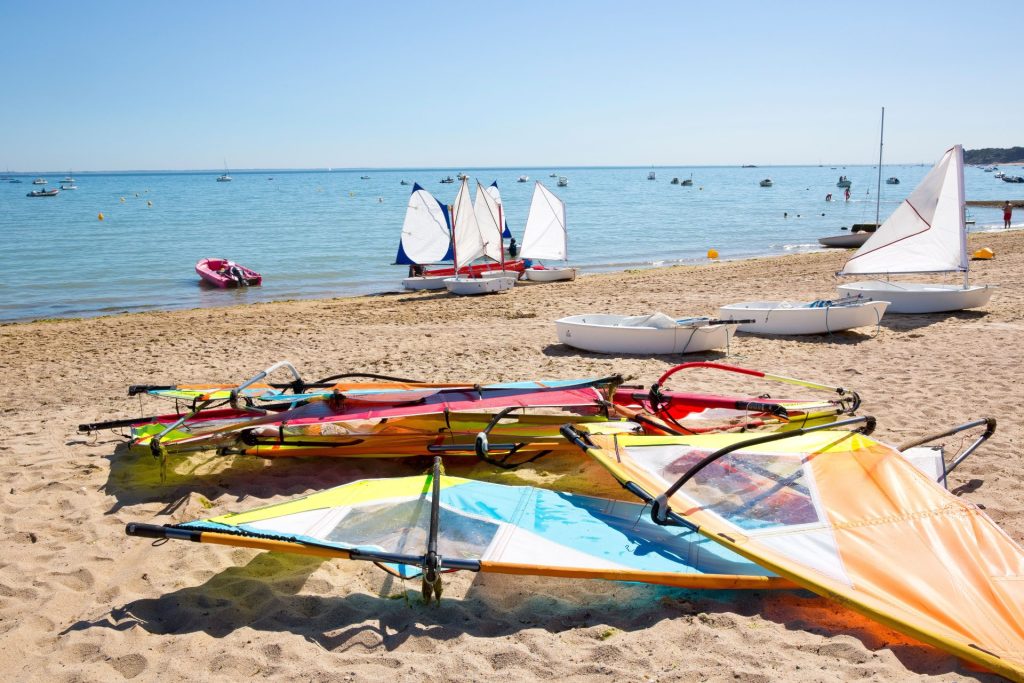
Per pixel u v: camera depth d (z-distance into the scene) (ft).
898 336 41.55
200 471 21.03
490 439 21.01
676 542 14.55
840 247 118.62
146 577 14.85
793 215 202.39
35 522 17.60
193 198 347.56
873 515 14.01
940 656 11.57
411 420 22.24
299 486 19.90
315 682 11.36
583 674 11.45
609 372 34.22
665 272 86.89
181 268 100.68
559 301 63.31
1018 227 140.77
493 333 47.19
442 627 12.87
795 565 12.58
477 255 78.23
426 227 83.87
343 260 109.40
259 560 15.58
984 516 13.97
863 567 12.65
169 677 11.56
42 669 11.83
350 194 382.83
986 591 12.17
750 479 15.31
